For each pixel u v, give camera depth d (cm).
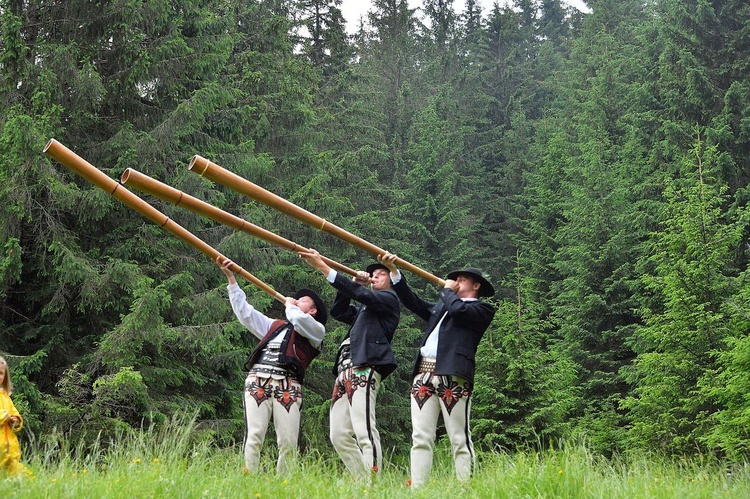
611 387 1902
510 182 3178
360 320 632
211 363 1495
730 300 1298
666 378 1361
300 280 1767
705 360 1366
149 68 1445
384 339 624
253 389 620
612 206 2167
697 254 1438
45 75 1261
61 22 1376
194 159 573
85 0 1352
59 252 1262
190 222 1495
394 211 2447
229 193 1664
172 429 604
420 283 2489
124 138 1375
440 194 2677
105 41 1417
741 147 2062
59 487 433
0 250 1234
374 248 625
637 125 2427
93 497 427
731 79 2231
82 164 560
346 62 2781
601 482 507
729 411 1196
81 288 1310
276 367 624
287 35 2177
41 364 1248
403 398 2036
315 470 560
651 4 3328
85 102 1338
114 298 1330
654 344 1459
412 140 3044
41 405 1186
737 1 2286
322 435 1672
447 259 2641
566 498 473
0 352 1237
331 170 1998
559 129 3019
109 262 1308
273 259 1627
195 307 1405
